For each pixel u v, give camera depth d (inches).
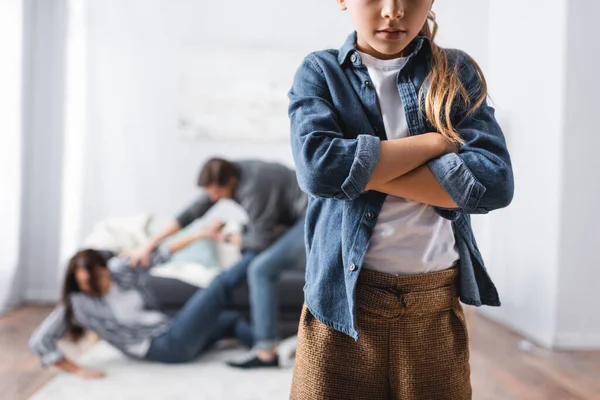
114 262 120.7
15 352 124.5
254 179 119.0
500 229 168.7
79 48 182.2
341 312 40.8
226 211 183.8
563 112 136.1
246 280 120.2
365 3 38.5
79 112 182.2
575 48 135.6
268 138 187.0
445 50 43.7
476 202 37.7
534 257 147.5
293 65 187.0
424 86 41.5
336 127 40.2
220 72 186.1
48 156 183.2
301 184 39.0
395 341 41.3
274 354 117.0
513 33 163.8
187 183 186.7
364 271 41.1
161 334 116.7
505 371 116.4
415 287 41.0
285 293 131.3
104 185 185.5
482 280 44.8
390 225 40.8
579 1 135.1
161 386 103.7
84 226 184.7
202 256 151.1
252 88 186.5
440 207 40.2
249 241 121.3
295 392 43.6
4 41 162.6
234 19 186.2
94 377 107.7
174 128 186.2
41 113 182.7
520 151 157.6
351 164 37.3
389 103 41.9
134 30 185.0
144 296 119.0
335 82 42.3
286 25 187.0
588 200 137.2
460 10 183.8
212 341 126.6
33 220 183.3
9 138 166.7
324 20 187.2
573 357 128.6
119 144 185.3
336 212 42.4
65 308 110.5
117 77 184.9
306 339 42.9
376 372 41.7
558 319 137.3
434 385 42.0
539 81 147.3
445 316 42.6
